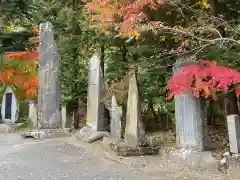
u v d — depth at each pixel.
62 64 12.27
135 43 8.95
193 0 6.93
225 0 6.95
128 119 7.59
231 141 5.82
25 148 8.38
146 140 7.38
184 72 5.43
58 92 10.98
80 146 8.47
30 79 15.77
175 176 5.52
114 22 6.67
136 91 7.42
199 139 6.35
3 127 13.62
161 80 9.20
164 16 6.90
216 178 5.32
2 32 18.02
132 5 6.14
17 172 5.81
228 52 6.28
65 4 12.38
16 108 15.38
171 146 7.29
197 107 6.40
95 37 10.16
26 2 16.64
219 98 8.32
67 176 5.53
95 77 9.59
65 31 12.61
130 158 6.86
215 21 6.29
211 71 5.16
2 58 16.67
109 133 9.18
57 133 10.40
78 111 12.77
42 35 11.02
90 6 6.77
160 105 9.96
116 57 10.24
